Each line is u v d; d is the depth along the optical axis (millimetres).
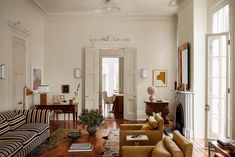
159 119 3961
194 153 4598
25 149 3949
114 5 5719
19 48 6203
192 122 5895
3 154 3182
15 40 5941
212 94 4887
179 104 6484
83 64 8602
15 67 5918
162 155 2514
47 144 4781
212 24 5641
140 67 8617
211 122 4898
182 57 6746
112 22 8594
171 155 2488
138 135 3795
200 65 5887
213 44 4867
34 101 7328
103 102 11625
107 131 6031
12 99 5723
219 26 5324
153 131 3863
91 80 8500
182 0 6867
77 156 3059
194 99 5875
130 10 8023
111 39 8570
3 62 5266
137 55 8609
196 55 5895
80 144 3486
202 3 5902
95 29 8602
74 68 8578
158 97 8586
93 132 4168
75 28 8586
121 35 8602
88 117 4133
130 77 8539
